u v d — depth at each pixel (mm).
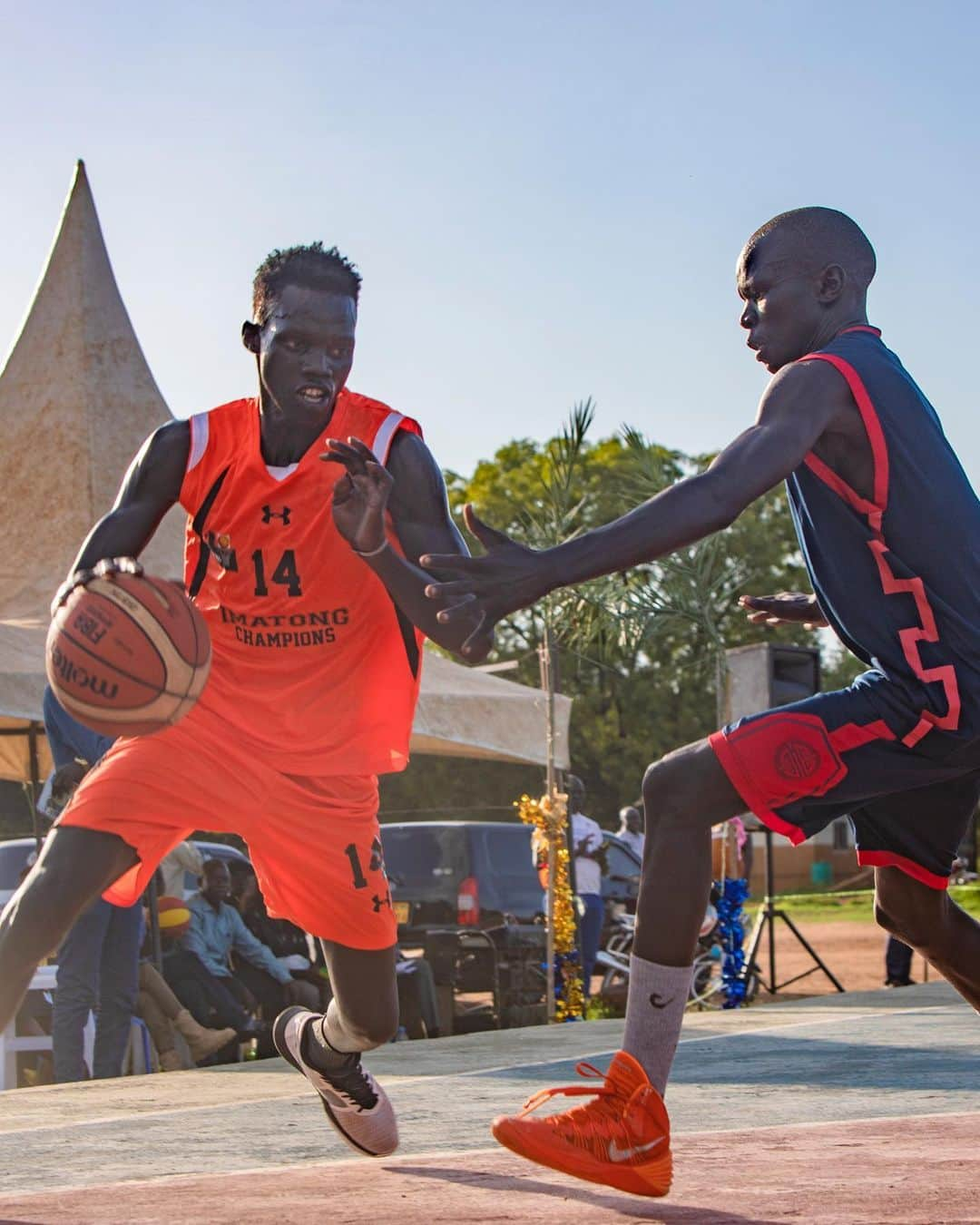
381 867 3291
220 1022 8547
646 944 2922
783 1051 6398
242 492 3236
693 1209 2742
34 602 11617
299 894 3262
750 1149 3527
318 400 3166
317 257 3188
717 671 16188
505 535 2578
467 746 11906
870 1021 7906
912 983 13289
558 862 11305
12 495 12148
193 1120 4730
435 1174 3273
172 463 3266
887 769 2879
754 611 3748
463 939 11336
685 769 2904
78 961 7031
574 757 43531
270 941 10102
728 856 12609
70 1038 6965
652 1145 2775
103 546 3229
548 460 13805
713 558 16469
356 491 2807
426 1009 9938
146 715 2984
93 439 12156
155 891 8375
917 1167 3186
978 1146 3506
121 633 2959
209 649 3068
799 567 41625
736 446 2703
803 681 13484
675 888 2900
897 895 3299
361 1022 3377
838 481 2883
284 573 3229
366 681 3270
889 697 2855
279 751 3184
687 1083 5250
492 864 11898
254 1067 6766
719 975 13844
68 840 3008
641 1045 2910
